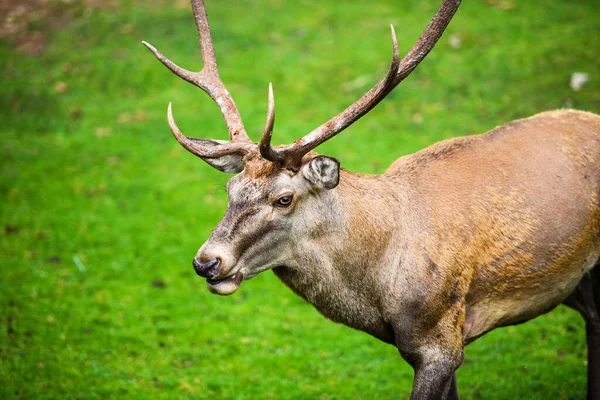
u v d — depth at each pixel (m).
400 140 21.62
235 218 9.44
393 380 13.64
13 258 18.09
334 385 13.57
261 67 25.77
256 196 9.45
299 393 13.37
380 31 26.91
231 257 9.32
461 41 25.78
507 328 14.87
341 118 9.74
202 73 11.03
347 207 9.88
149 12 29.66
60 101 25.47
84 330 15.48
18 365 14.20
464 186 10.28
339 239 9.86
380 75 24.44
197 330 15.52
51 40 28.94
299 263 9.88
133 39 28.14
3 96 25.78
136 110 24.67
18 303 16.38
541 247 10.27
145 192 20.80
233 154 9.90
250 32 27.73
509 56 24.59
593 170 10.60
